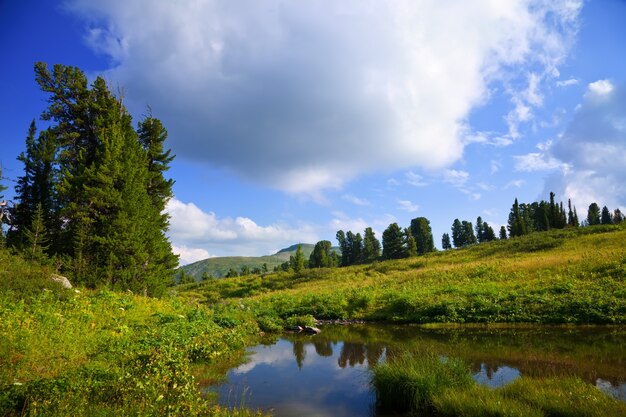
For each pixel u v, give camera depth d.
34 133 33.56
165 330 13.74
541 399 7.00
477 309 20.73
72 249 27.78
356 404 8.48
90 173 26.75
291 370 11.78
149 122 38.22
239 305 28.38
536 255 39.91
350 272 60.25
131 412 6.34
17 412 6.28
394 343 15.65
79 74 31.75
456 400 7.22
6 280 16.14
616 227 48.88
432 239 110.81
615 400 6.92
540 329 16.80
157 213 34.44
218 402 8.59
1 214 30.20
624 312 17.05
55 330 12.06
